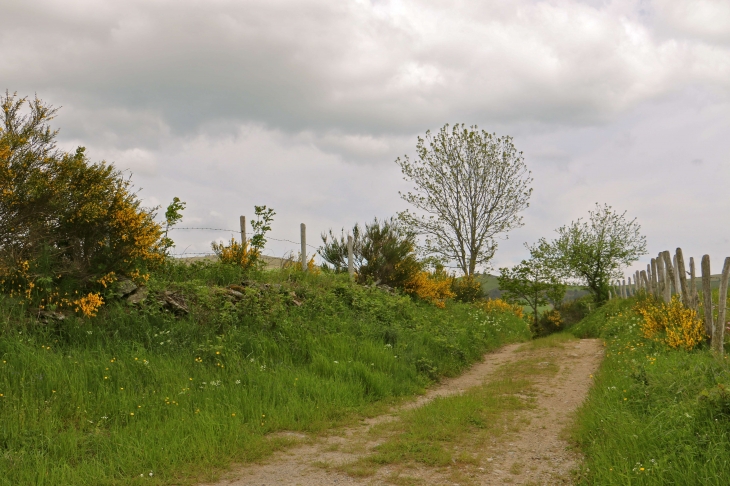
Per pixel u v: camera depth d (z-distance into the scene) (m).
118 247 9.85
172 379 7.82
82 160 9.70
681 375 6.80
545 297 32.03
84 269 9.52
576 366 12.15
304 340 10.48
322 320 11.84
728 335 9.94
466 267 32.28
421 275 20.48
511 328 21.52
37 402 6.47
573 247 31.58
